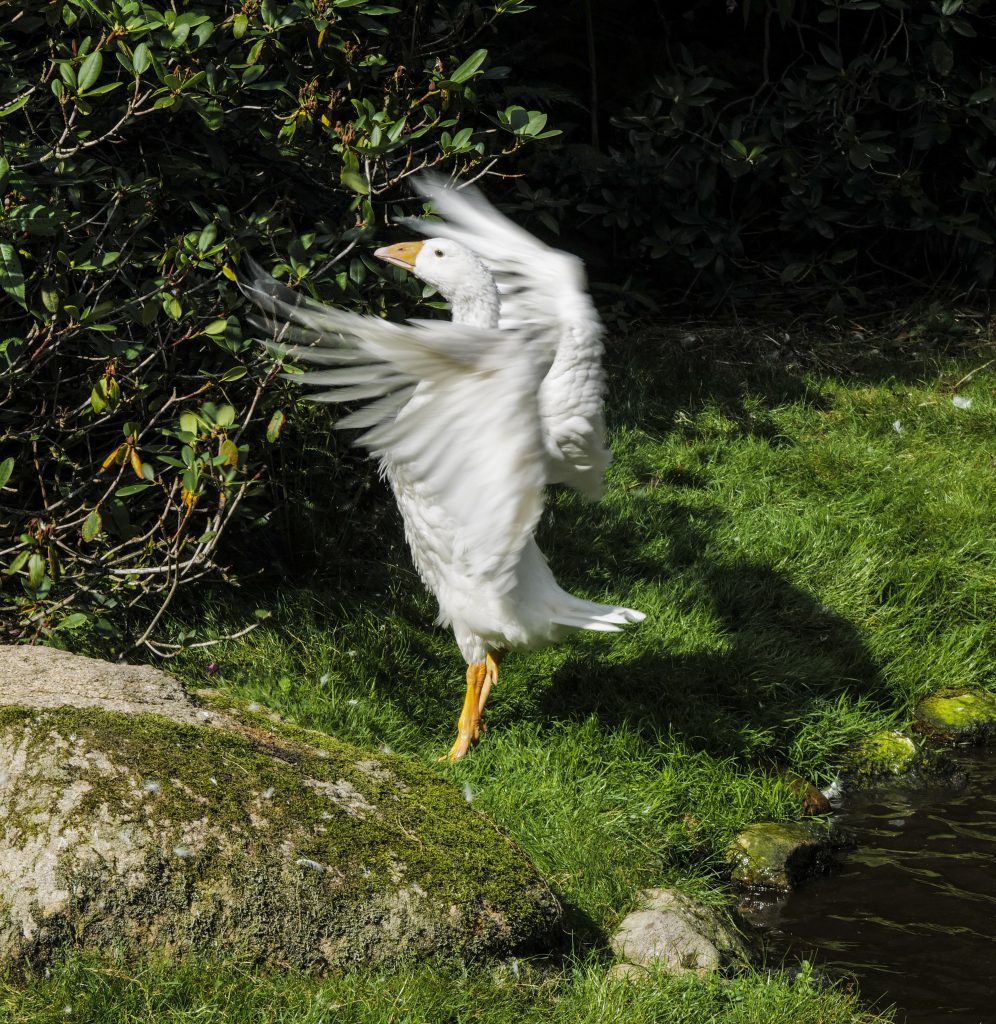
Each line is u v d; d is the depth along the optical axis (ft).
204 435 13.70
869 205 28.17
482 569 12.42
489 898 10.23
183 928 9.40
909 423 22.97
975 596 18.28
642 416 22.76
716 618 17.34
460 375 10.73
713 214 27.07
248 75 14.44
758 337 26.22
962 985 11.27
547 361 11.18
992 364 25.23
